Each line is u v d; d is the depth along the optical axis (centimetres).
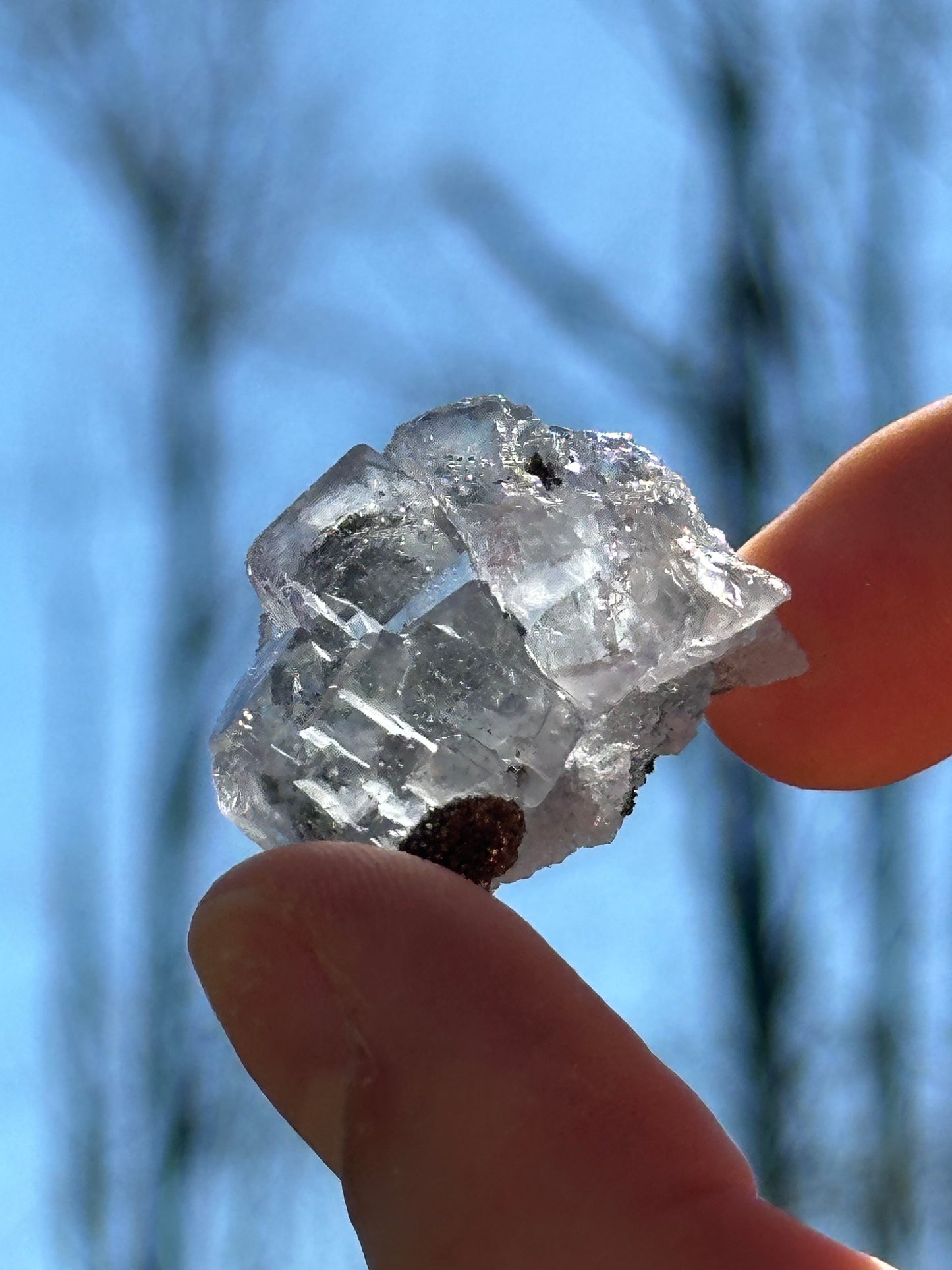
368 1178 18
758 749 21
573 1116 17
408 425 19
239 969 18
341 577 19
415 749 18
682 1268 17
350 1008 18
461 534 19
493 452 19
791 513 21
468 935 18
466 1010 17
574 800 19
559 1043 17
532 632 19
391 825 18
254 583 19
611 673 19
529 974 18
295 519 19
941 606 20
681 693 19
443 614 18
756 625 19
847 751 21
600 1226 17
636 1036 18
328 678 18
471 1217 17
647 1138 17
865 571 21
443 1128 17
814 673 21
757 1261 17
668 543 19
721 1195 17
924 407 21
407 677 18
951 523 20
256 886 18
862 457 21
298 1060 18
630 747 19
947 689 21
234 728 18
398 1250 17
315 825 18
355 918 18
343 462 19
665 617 19
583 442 19
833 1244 17
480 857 18
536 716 18
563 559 19
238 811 19
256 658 19
